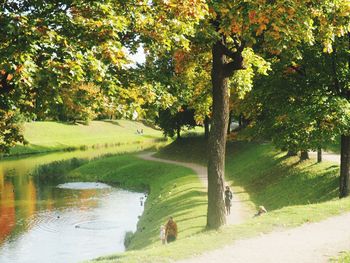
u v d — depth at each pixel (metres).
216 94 19.80
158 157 70.31
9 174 66.75
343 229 15.41
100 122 135.50
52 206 45.16
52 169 71.56
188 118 72.88
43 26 11.97
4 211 43.06
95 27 12.93
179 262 12.80
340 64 25.33
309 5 17.47
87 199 48.81
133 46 16.28
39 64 11.87
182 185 44.12
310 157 41.72
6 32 11.43
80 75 11.67
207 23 16.75
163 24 14.67
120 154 88.25
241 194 39.41
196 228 25.81
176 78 19.11
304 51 25.41
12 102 14.27
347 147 26.31
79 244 32.47
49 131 115.00
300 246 13.73
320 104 24.39
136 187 56.16
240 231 15.66
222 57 19.52
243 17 15.76
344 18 18.34
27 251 31.11
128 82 16.58
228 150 61.47
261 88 27.77
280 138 26.89
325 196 29.80
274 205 33.72
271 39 16.16
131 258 13.51
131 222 38.53
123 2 13.99
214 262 12.66
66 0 13.34
